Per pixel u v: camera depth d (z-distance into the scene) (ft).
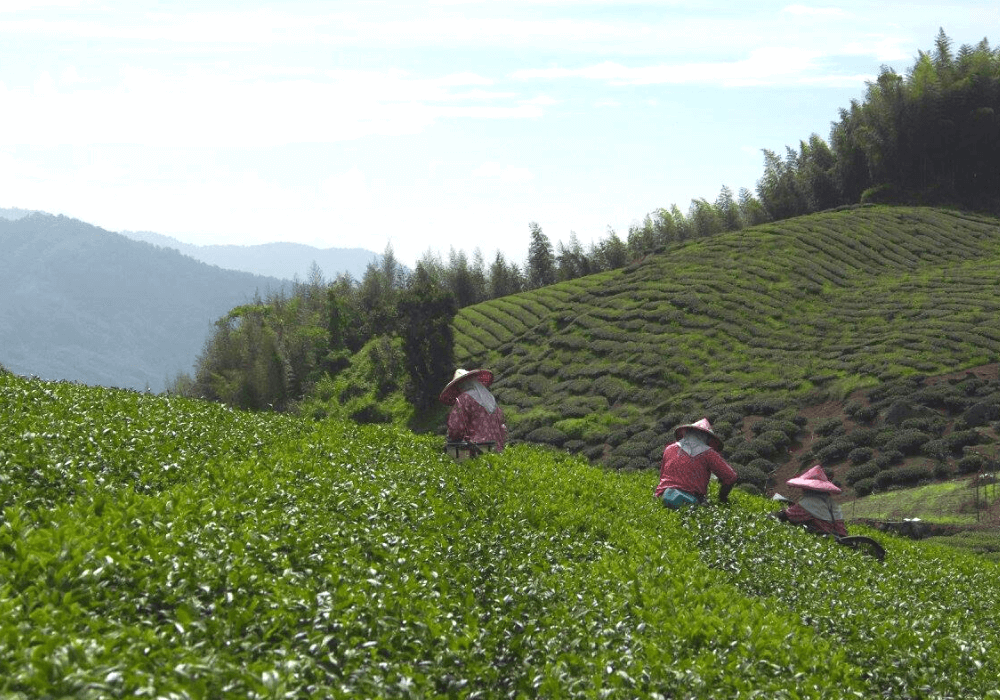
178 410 61.67
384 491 44.16
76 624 22.20
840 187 367.86
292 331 319.27
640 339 244.22
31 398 54.13
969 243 284.82
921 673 35.45
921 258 276.00
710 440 62.03
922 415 161.68
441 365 263.70
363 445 60.39
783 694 28.02
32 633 20.56
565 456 80.74
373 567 31.58
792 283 261.65
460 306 374.02
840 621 39.75
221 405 71.20
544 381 241.76
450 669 26.22
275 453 50.42
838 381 190.19
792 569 48.55
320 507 39.27
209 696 20.21
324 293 366.63
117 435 45.27
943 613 46.91
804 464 161.48
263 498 38.65
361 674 24.04
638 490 65.10
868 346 203.00
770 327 236.02
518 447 79.36
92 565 25.55
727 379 210.79
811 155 387.14
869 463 146.51
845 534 63.00
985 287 233.35
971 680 35.94
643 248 374.43
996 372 174.09
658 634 31.94
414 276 357.61
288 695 20.81
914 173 353.31
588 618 32.37
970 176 346.95
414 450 61.57
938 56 368.89
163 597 25.76
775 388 197.47
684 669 28.55
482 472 57.16
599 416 213.87
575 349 253.03
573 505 52.90
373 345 304.71
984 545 99.14
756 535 54.03
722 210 378.32
